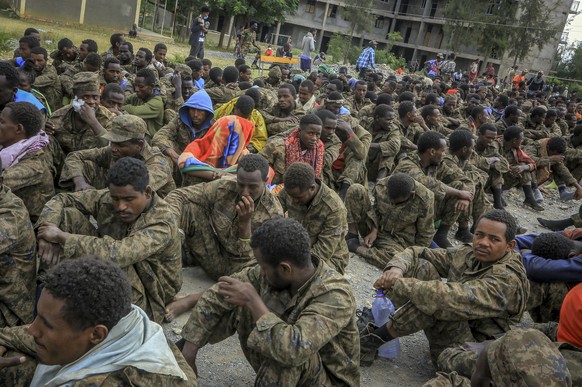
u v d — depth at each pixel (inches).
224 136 215.3
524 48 1695.4
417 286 136.3
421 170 243.4
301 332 101.9
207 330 115.4
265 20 1306.6
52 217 133.7
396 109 398.3
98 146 215.6
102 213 141.2
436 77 1228.5
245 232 163.2
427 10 2005.4
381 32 2090.3
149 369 82.0
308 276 109.4
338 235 172.9
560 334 125.6
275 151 225.8
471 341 140.6
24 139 164.9
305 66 974.4
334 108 313.0
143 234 129.3
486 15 1732.3
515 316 141.4
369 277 208.7
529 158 357.7
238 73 437.7
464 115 533.0
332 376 116.2
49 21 952.3
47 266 128.2
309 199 172.4
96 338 79.3
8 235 116.9
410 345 168.7
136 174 126.3
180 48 1027.9
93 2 978.1
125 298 80.7
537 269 157.4
